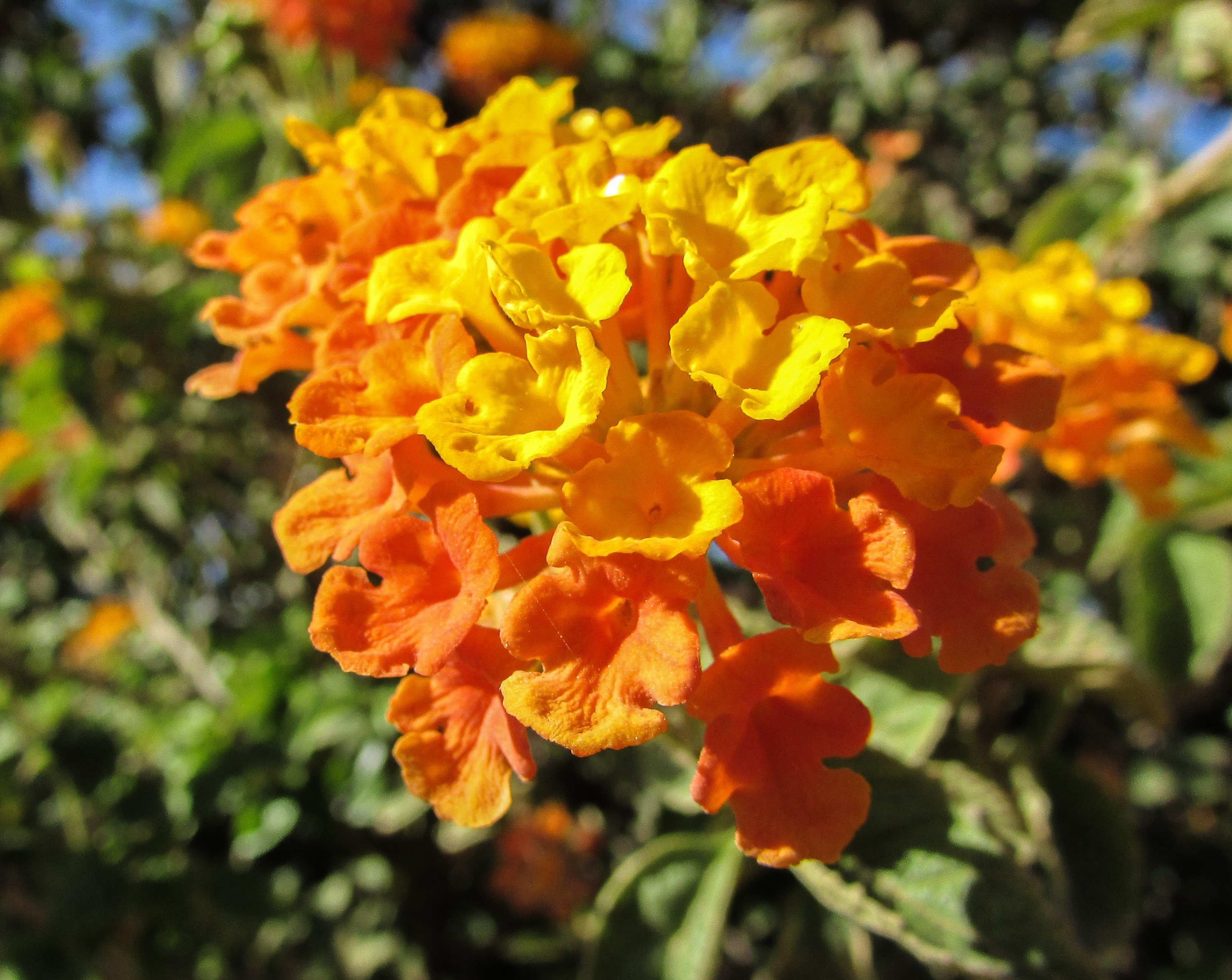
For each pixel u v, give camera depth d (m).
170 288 0.12
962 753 0.07
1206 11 0.11
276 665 0.11
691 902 0.06
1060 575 0.11
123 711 0.13
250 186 0.12
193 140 0.12
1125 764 0.12
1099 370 0.07
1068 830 0.08
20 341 0.12
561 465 0.05
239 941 0.12
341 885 0.12
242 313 0.05
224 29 0.12
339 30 0.12
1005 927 0.05
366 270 0.05
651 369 0.05
